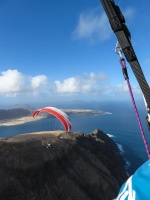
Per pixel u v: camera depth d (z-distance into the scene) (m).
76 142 113.06
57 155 90.56
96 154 121.81
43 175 80.81
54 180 84.12
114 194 96.06
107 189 95.69
